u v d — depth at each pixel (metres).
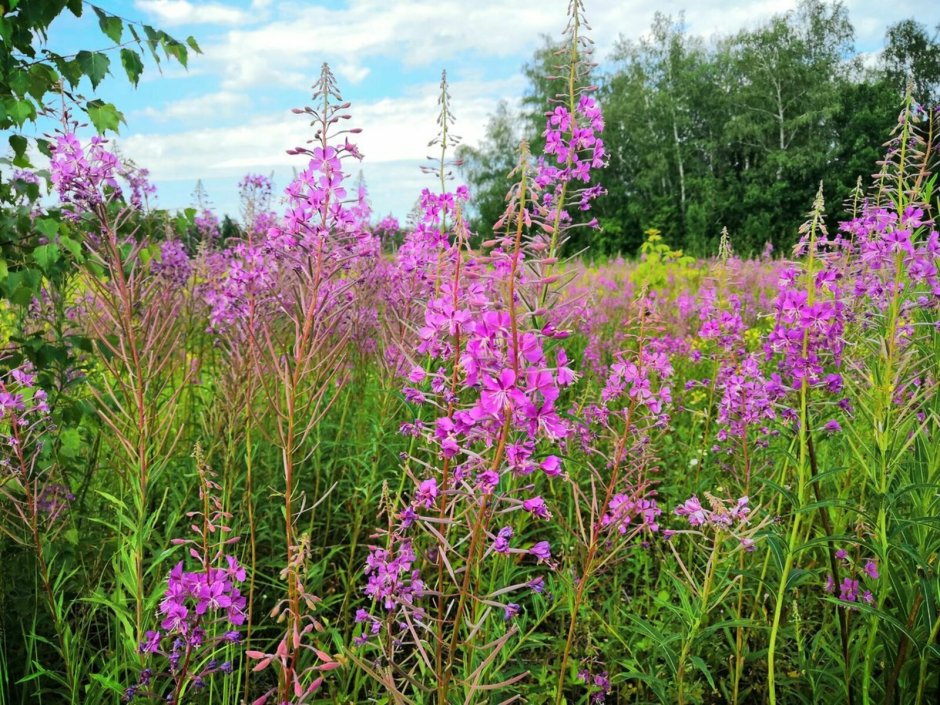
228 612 2.66
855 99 36.91
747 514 2.93
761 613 3.61
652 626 3.07
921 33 37.72
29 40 3.69
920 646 2.62
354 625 3.66
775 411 3.58
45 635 3.45
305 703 2.26
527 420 2.10
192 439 4.79
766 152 37.84
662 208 37.31
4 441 3.35
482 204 42.12
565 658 2.88
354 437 4.76
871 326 3.65
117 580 3.17
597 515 2.94
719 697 3.46
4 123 3.61
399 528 2.58
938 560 2.91
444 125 3.46
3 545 3.43
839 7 40.81
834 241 4.18
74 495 3.82
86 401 3.93
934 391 3.07
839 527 3.56
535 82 40.53
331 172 2.66
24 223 3.97
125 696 2.72
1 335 4.50
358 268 4.45
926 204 3.27
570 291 6.68
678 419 6.26
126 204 4.13
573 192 3.83
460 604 2.29
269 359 3.58
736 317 4.28
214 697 3.17
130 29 3.75
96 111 3.53
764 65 39.38
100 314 4.17
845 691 2.95
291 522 2.75
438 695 2.33
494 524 3.58
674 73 41.84
